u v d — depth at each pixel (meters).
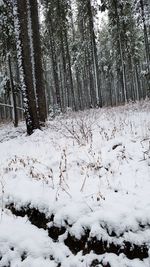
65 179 5.27
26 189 5.24
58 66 35.25
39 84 13.16
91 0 22.27
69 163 5.95
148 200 4.03
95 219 3.91
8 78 17.17
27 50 11.30
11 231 4.39
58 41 27.03
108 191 4.52
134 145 5.85
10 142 10.59
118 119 10.21
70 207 4.27
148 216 3.75
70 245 3.97
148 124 7.91
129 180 4.67
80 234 3.91
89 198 4.41
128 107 14.27
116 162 5.36
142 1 21.66
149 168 4.91
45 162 6.47
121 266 3.44
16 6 11.13
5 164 7.23
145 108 12.84
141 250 3.52
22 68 11.30
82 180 5.10
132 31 30.84
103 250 3.70
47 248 4.01
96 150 6.23
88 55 30.14
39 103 13.07
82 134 7.70
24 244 4.10
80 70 37.81
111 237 3.71
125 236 3.65
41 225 4.49
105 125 9.16
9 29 15.56
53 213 4.39
